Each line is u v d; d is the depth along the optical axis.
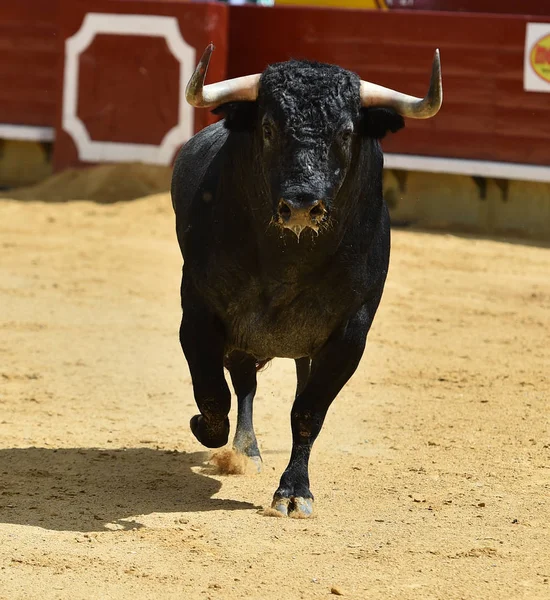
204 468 12.20
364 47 34.06
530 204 33.00
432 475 12.09
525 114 32.59
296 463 10.75
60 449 12.68
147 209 32.72
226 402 10.90
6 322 19.78
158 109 35.47
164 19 35.03
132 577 8.70
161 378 16.45
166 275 24.94
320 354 10.90
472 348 19.28
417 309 22.52
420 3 38.75
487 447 13.30
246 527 10.05
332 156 9.35
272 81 9.56
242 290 10.60
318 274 10.35
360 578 8.80
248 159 10.16
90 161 36.06
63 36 35.88
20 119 36.97
